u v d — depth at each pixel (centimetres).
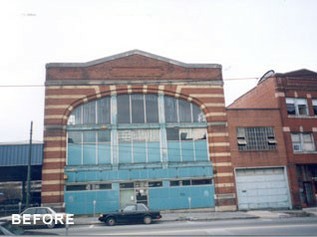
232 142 2975
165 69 3031
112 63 2973
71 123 2836
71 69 2902
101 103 2917
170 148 2892
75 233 1617
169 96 3016
